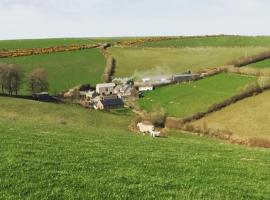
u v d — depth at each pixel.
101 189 20.58
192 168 25.56
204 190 21.44
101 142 32.53
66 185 20.83
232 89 95.44
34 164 23.64
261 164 28.45
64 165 23.95
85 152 27.52
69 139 32.53
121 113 101.50
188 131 75.62
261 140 65.50
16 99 100.31
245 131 71.56
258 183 23.41
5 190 19.89
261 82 87.44
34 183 20.83
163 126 80.94
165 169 24.86
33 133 33.78
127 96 117.12
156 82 123.25
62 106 100.81
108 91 126.88
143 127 77.88
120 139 35.34
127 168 24.31
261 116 78.00
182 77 118.94
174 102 96.56
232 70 109.00
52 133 35.16
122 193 20.22
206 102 89.56
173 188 21.45
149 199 19.77
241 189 22.09
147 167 24.95
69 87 133.12
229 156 31.05
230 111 82.62
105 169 23.77
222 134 70.94
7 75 120.44
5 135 31.45
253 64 119.38
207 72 115.12
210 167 26.27
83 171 23.11
